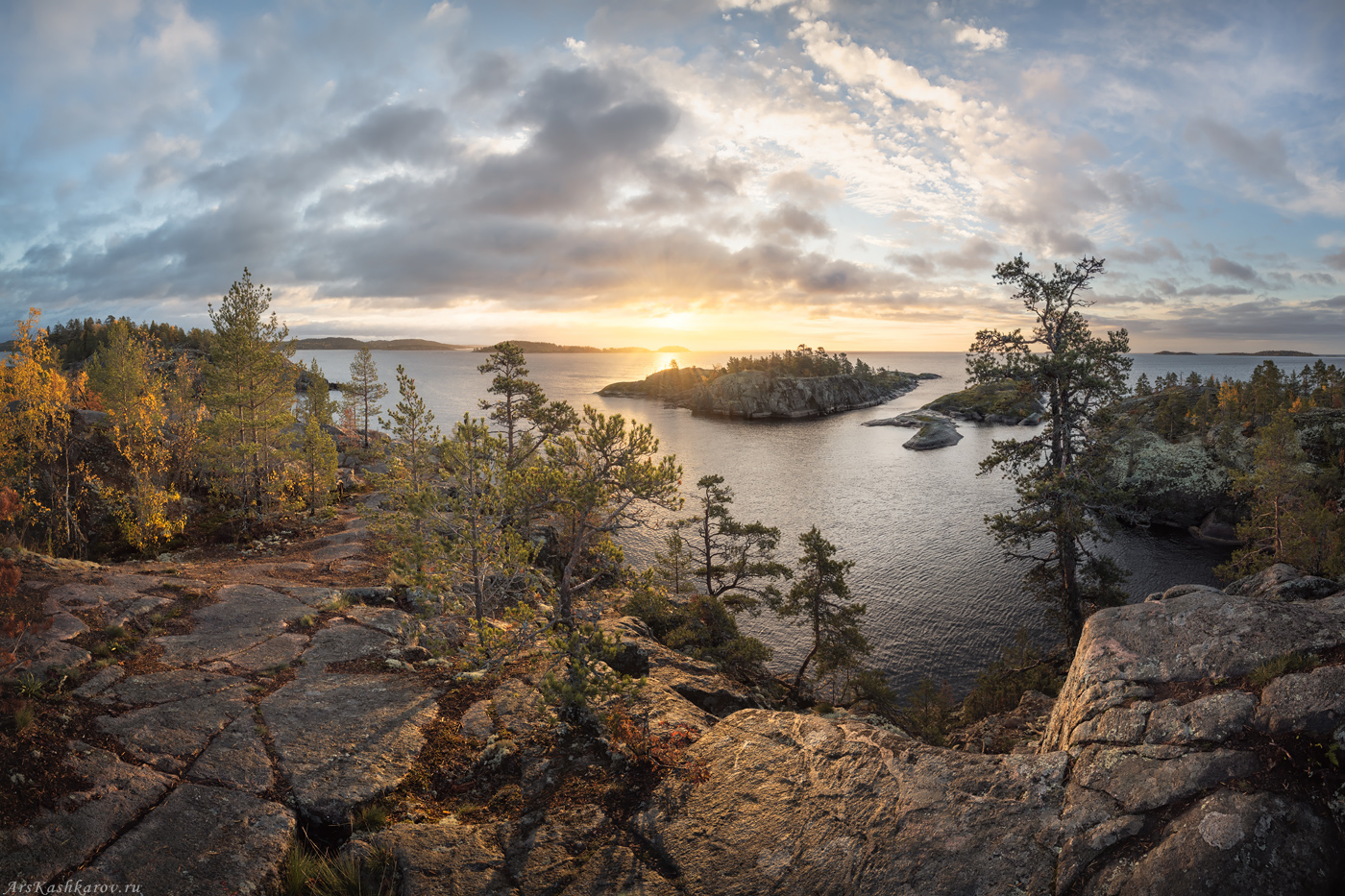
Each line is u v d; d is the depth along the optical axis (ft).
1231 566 142.51
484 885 21.97
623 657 42.34
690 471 364.79
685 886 21.74
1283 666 23.00
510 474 49.26
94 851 21.99
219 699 33.86
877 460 396.37
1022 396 84.74
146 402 96.94
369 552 83.51
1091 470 81.71
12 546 52.95
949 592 174.81
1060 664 82.64
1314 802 18.12
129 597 46.50
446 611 49.83
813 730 30.63
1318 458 228.43
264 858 23.11
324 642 43.86
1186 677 25.63
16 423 82.12
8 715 27.71
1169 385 464.24
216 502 107.55
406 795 27.73
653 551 207.92
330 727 32.22
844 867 21.53
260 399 104.53
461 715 34.71
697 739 31.81
